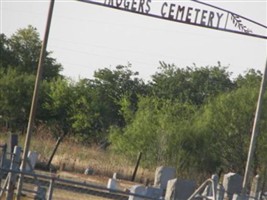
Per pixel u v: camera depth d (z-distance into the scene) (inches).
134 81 5659.5
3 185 1796.3
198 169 3425.2
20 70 5275.6
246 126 3540.8
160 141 3403.1
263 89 2127.2
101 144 4296.3
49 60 5442.9
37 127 4195.4
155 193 1843.0
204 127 3499.0
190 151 3437.5
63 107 4402.1
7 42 5467.5
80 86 4483.3
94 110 4446.4
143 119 3533.5
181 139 3427.7
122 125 4682.6
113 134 3558.1
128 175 3002.0
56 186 1702.8
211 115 3570.4
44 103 4347.9
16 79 4244.6
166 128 3457.2
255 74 5044.3
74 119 4404.5
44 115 4384.8
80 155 3105.3
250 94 3604.8
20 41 5482.3
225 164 3503.9
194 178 3351.4
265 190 3120.1
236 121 3543.3
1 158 1859.0
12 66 5290.4
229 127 3528.5
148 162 3361.2
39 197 1669.5
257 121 2114.9
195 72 5905.5
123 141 3449.8
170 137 3415.4
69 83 4495.6
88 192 1718.8
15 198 1798.7
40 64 1859.0
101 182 2539.4
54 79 4758.9
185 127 3484.3
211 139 3486.7
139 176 3009.4
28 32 5497.1
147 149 3400.6
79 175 2669.8
